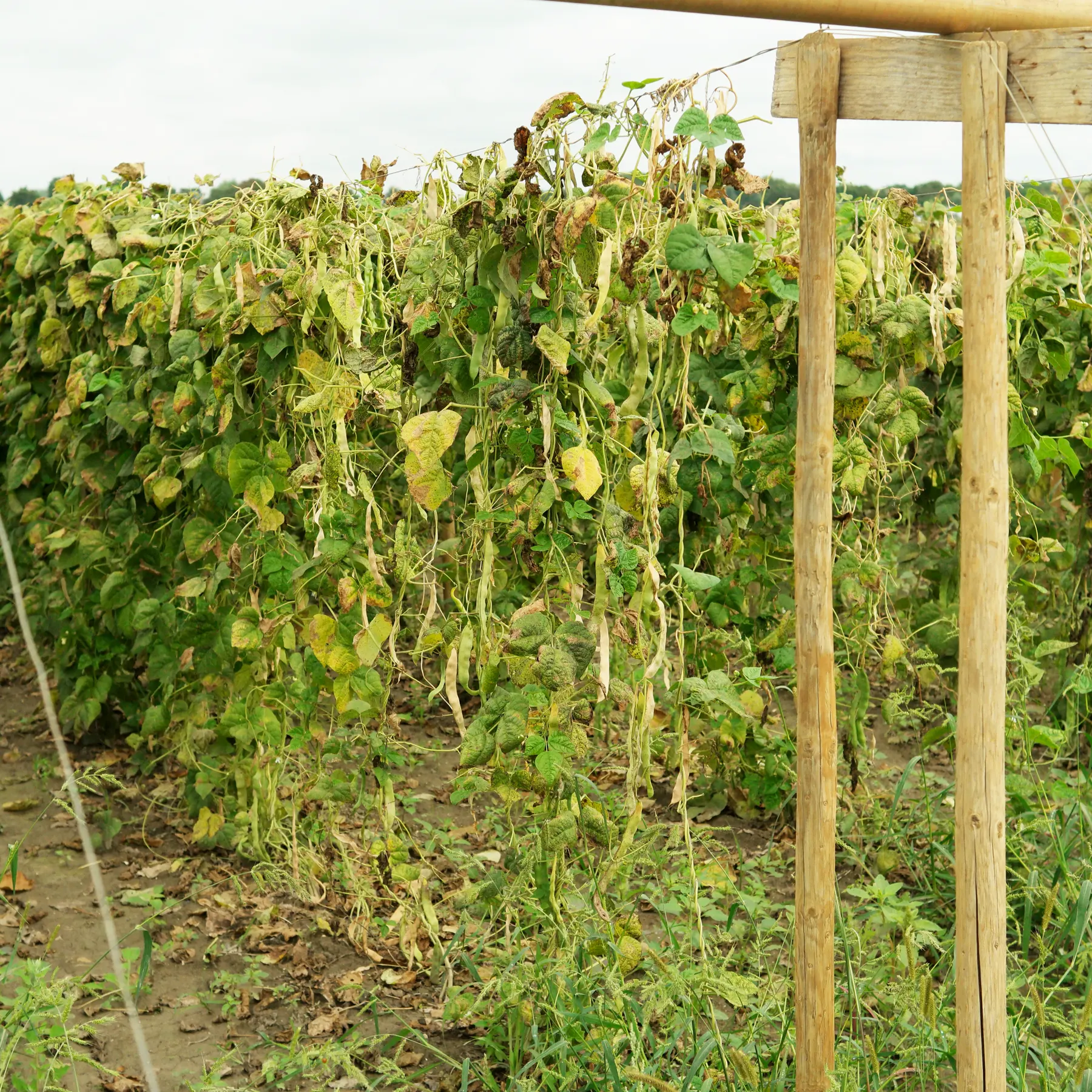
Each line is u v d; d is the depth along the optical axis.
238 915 3.41
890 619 3.75
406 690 5.22
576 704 2.53
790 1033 2.67
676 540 3.53
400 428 2.94
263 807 3.59
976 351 1.93
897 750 4.61
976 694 1.97
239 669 3.59
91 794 4.16
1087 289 3.97
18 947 3.19
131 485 4.05
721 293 2.51
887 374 3.48
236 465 3.13
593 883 2.83
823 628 2.16
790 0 1.86
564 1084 2.45
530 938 3.04
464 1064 2.52
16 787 4.23
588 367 2.63
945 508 3.89
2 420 5.54
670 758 2.81
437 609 3.29
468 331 2.61
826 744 2.18
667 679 2.58
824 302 2.10
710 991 2.56
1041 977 2.78
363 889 3.32
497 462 2.67
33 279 5.07
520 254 2.43
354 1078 2.67
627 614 2.55
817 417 2.13
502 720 2.49
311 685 3.37
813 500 2.15
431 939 3.12
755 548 3.69
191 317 3.57
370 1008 2.96
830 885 2.21
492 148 2.46
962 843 2.01
